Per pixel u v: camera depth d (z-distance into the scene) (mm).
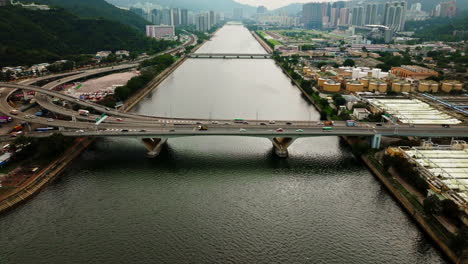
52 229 165500
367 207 185250
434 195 166750
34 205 184250
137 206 184125
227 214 178000
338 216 177375
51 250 152125
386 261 147875
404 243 158500
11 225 167875
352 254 151375
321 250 153750
